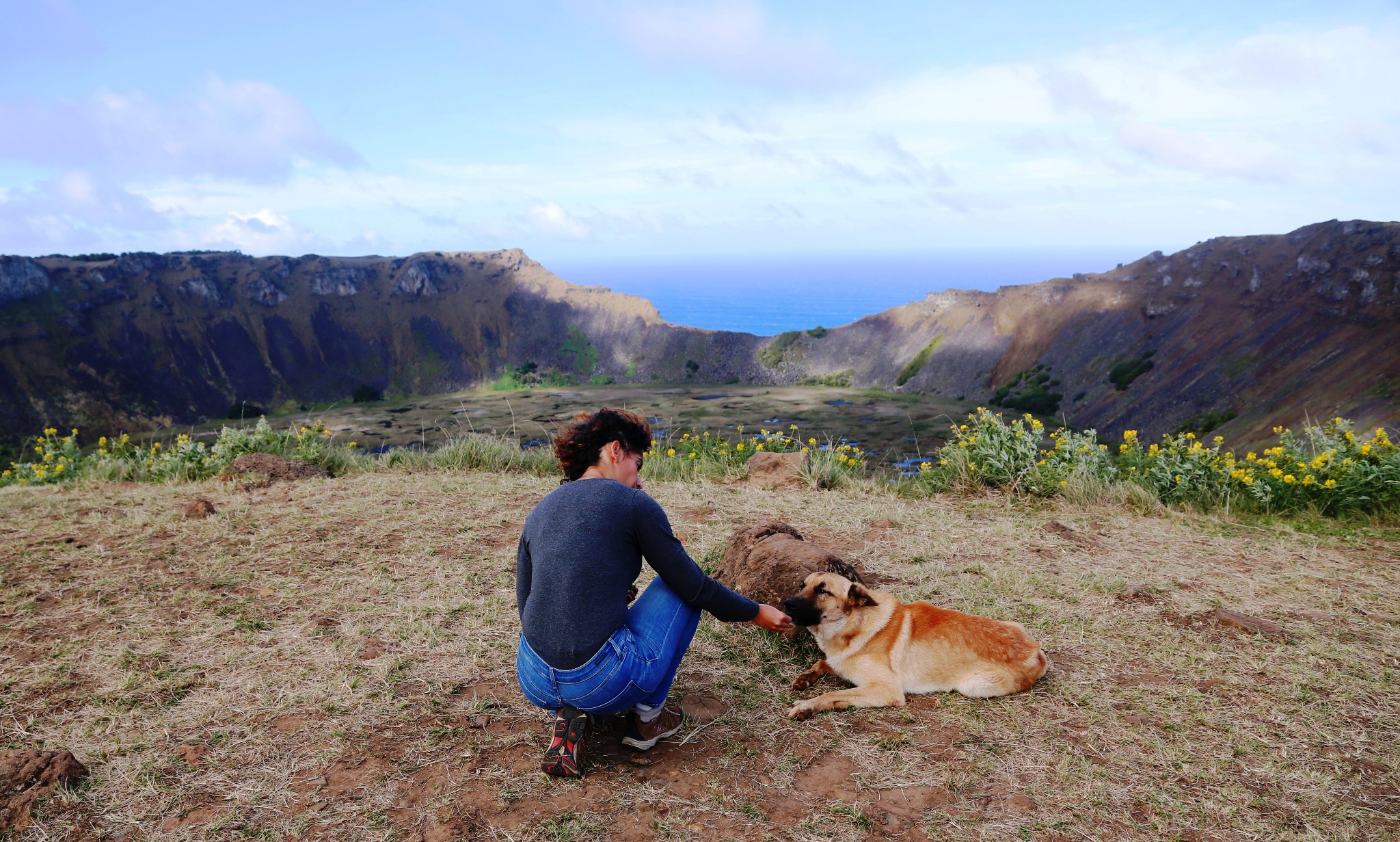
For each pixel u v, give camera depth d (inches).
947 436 2935.5
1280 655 133.8
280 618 149.5
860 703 116.6
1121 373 3801.7
